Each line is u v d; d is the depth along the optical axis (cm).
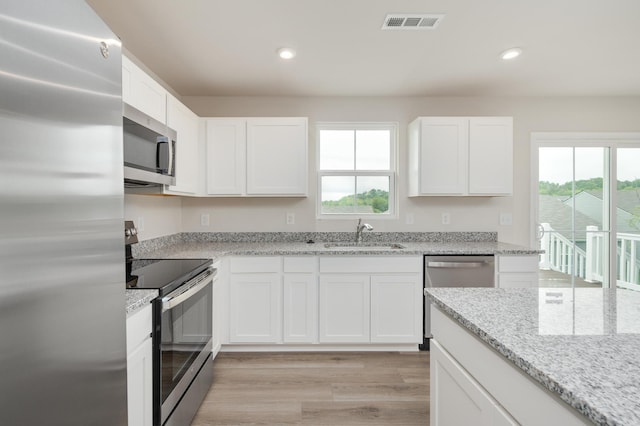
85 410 75
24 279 58
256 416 177
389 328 253
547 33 205
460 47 223
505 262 254
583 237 320
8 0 55
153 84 196
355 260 252
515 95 316
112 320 85
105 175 82
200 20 190
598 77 274
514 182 319
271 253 249
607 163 320
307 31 202
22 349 58
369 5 176
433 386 121
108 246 83
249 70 257
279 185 282
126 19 188
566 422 60
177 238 305
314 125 317
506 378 77
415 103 318
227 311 249
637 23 194
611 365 65
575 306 105
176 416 151
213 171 280
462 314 97
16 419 57
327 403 189
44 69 63
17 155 57
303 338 251
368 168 327
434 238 318
